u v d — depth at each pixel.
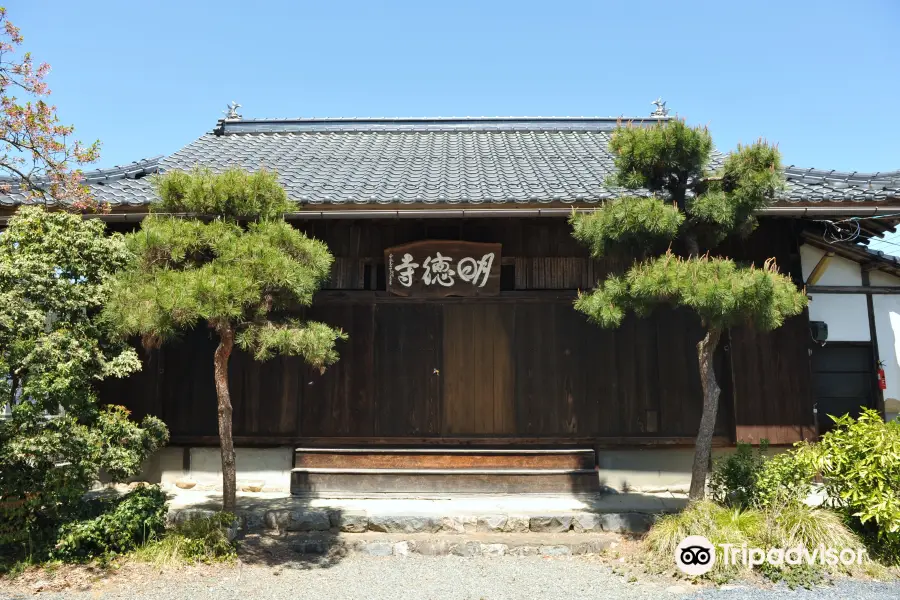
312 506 7.54
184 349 8.41
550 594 5.55
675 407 8.30
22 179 8.27
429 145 12.10
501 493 7.95
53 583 5.48
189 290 5.38
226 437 6.54
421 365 8.34
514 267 8.47
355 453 8.12
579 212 7.22
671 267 5.80
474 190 8.11
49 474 5.81
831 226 8.29
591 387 8.31
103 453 6.10
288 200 7.06
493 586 5.75
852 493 6.05
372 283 8.51
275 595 5.47
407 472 8.00
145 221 6.02
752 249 8.45
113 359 6.25
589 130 13.38
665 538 6.11
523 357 8.34
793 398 8.18
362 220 8.31
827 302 8.55
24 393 5.70
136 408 8.34
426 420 8.29
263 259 5.66
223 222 6.12
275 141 12.62
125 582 5.57
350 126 13.32
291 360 8.40
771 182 5.82
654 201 5.88
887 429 6.26
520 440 8.24
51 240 6.07
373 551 6.68
